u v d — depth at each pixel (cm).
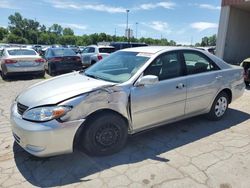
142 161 321
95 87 312
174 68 385
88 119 310
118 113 328
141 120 349
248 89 768
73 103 289
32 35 9712
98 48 1282
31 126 281
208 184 273
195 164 313
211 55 450
